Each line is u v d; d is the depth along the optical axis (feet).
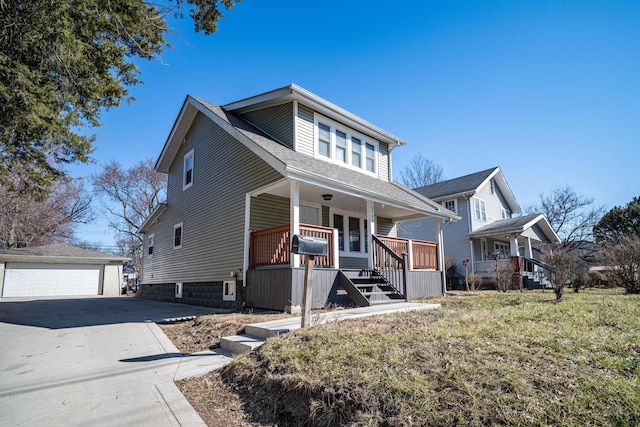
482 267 65.41
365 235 42.22
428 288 36.37
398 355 11.31
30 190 28.68
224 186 35.27
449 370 9.84
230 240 32.99
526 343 12.11
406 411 8.36
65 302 44.83
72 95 22.80
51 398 11.46
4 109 19.40
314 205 36.58
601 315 17.81
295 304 24.44
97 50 23.34
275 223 32.96
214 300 34.32
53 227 82.48
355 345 12.71
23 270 60.54
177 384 12.89
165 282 46.16
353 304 27.53
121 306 38.11
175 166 47.50
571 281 44.68
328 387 9.84
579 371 9.41
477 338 12.84
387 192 34.60
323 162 34.58
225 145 36.06
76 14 20.84
